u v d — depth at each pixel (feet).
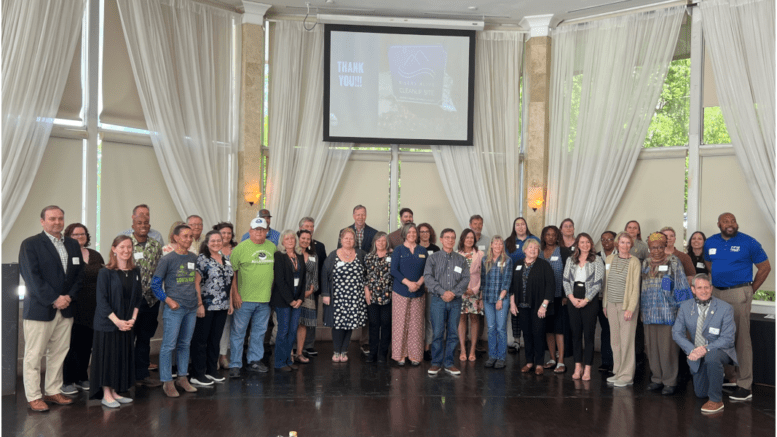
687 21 25.32
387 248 23.06
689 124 25.12
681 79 25.48
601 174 26.16
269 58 27.53
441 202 28.27
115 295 15.81
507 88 28.17
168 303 16.78
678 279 18.43
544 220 27.48
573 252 21.71
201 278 18.33
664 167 25.62
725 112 23.40
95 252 17.69
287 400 16.90
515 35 28.22
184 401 16.65
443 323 20.86
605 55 26.48
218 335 18.84
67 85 22.31
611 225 26.84
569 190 26.91
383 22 27.02
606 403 17.20
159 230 24.85
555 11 26.66
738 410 16.69
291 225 26.86
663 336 18.52
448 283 20.71
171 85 24.53
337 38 27.27
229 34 26.78
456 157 28.02
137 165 24.17
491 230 27.61
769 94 22.35
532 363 21.33
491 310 21.59
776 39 21.85
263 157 27.53
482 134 28.09
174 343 17.22
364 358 23.12
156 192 24.75
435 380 19.62
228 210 26.48
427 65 27.73
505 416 15.79
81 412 15.53
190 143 25.21
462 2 25.98
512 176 27.99
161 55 24.13
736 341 18.29
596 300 20.04
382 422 15.11
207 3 25.89
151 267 18.04
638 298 19.16
